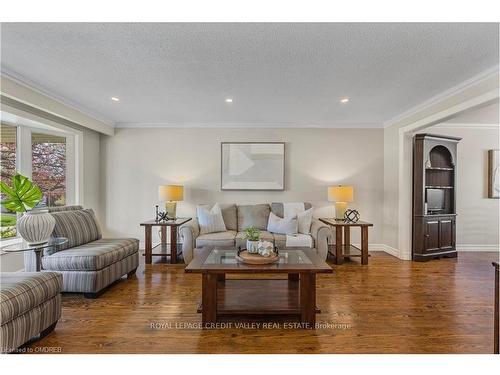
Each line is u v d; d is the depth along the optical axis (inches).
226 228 163.2
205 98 128.3
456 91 113.2
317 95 123.0
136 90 118.0
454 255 163.9
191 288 113.0
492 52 82.9
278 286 103.7
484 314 90.0
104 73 100.4
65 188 157.3
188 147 178.9
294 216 152.9
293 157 178.5
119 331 78.9
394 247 165.8
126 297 103.8
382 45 78.9
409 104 136.2
